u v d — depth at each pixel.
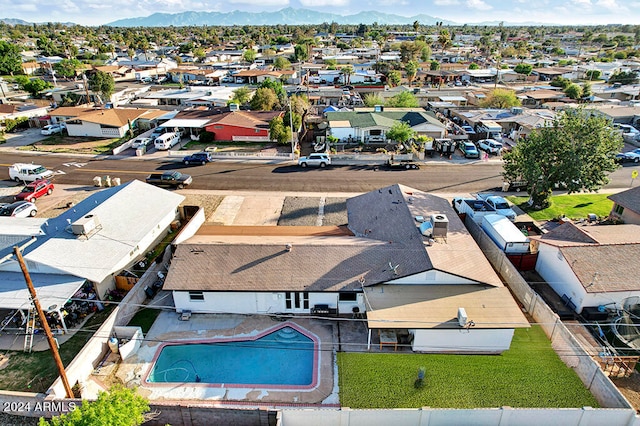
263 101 76.56
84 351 21.39
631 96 87.88
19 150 59.66
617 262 26.47
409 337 23.91
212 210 41.03
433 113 71.31
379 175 50.34
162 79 124.75
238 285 25.20
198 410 18.25
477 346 23.11
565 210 40.34
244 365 22.53
